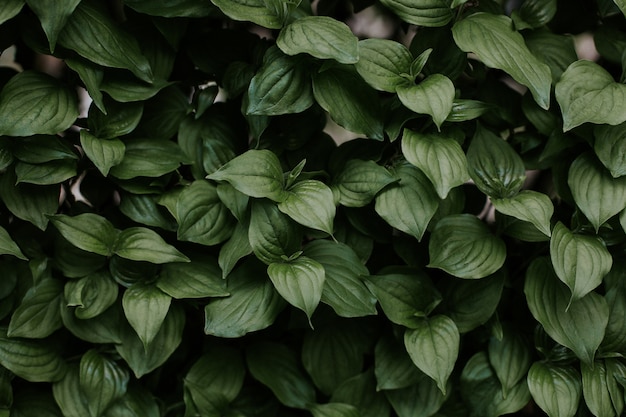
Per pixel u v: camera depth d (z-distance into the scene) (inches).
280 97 43.3
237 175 42.4
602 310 44.3
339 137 50.6
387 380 45.8
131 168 44.4
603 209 43.4
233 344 47.6
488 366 46.0
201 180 44.9
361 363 46.9
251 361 46.8
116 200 46.5
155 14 43.6
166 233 46.1
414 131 44.0
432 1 43.4
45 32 41.7
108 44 43.4
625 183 43.6
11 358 44.3
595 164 44.1
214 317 44.4
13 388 46.0
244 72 45.2
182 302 45.6
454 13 43.8
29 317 44.3
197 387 45.8
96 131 44.2
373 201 45.2
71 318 44.6
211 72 46.0
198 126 45.9
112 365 45.4
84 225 43.9
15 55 46.3
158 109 45.8
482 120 46.3
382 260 47.0
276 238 43.5
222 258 44.3
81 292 44.4
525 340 46.1
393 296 44.7
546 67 43.2
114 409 45.6
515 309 46.9
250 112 43.2
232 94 45.4
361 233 45.9
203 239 44.3
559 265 42.7
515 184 43.8
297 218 42.3
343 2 47.0
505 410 45.5
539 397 44.5
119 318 45.1
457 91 44.5
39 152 43.6
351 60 41.9
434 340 44.0
